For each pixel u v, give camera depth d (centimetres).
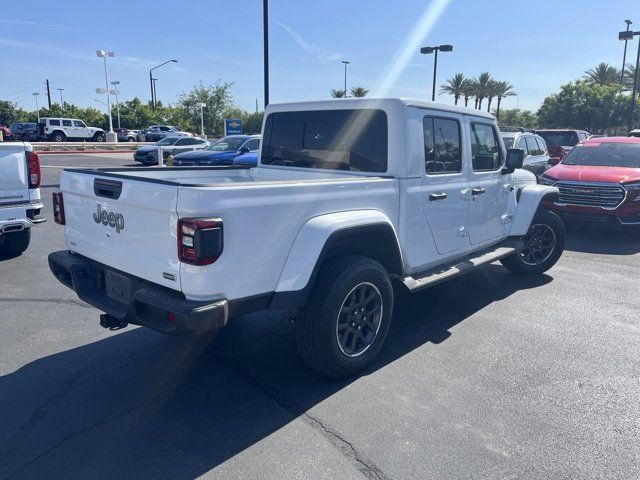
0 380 387
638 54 2888
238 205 309
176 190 300
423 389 378
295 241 346
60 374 398
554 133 1939
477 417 342
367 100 441
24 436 318
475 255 552
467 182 509
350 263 376
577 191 914
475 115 520
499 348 451
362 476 284
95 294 391
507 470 290
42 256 743
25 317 512
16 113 7669
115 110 5869
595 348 452
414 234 445
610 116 4162
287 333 481
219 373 403
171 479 281
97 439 316
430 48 2619
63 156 2933
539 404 359
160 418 340
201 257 295
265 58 1538
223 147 1752
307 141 492
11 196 668
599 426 333
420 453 304
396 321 514
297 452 305
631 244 894
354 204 384
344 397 367
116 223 355
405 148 424
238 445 311
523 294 602
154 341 461
